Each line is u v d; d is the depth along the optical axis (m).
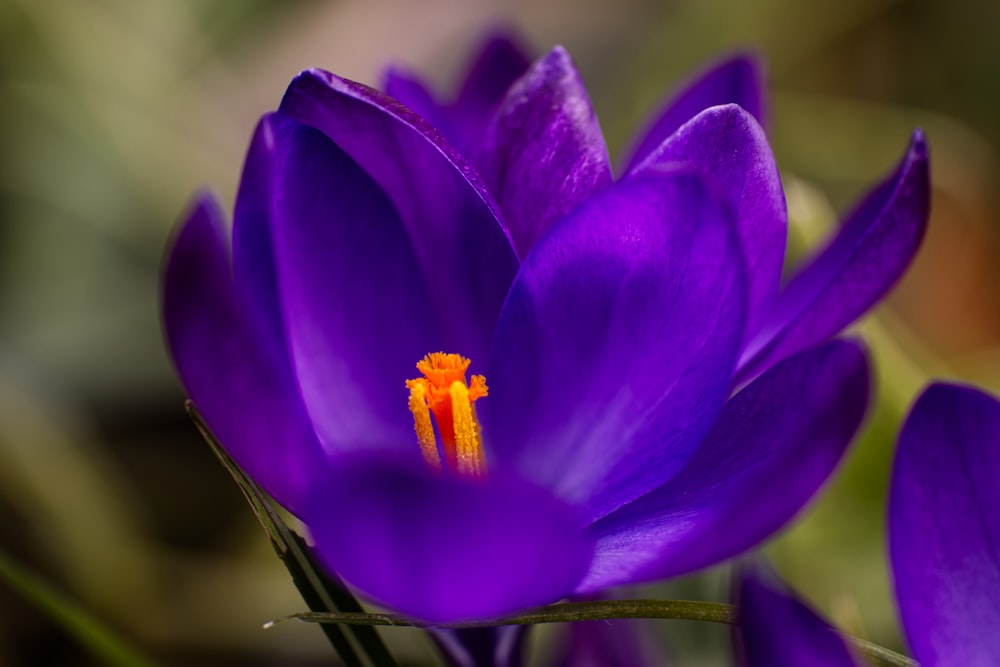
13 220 0.56
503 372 0.31
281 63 0.59
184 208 0.55
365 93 0.30
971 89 0.58
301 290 0.31
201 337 0.29
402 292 0.32
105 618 0.46
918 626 0.30
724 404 0.30
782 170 0.56
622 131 0.56
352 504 0.27
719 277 0.29
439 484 0.27
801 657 0.29
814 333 0.30
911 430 0.30
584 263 0.30
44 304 0.54
